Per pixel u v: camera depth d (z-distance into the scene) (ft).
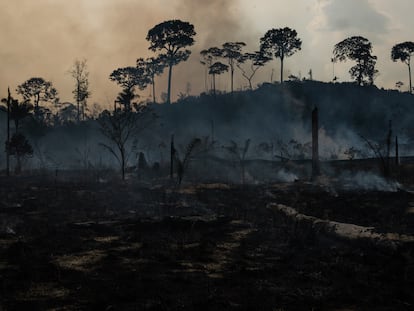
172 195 92.84
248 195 92.94
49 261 38.81
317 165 121.49
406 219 59.82
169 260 39.88
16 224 60.95
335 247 44.52
